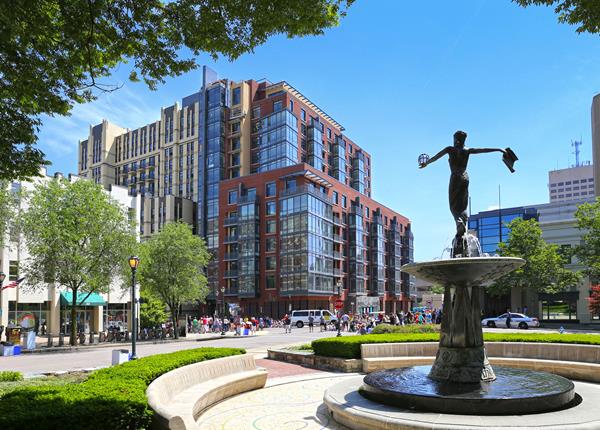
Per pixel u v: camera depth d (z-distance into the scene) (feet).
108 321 142.41
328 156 279.69
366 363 47.29
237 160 263.29
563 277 144.46
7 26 22.86
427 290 364.79
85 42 26.68
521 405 23.11
